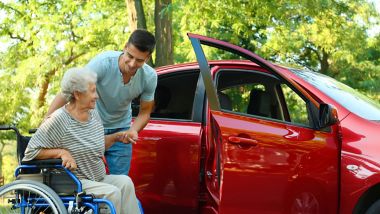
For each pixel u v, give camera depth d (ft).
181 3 37.29
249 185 14.42
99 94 15.49
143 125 15.88
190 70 17.44
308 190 14.44
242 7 41.32
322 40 60.39
